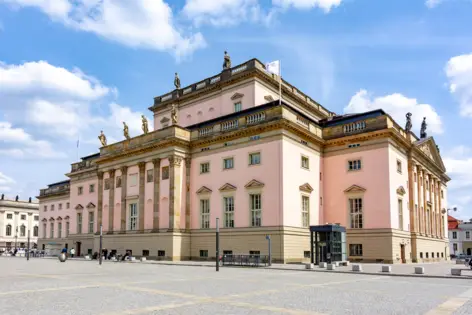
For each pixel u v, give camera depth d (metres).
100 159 68.31
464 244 133.38
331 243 43.00
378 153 51.41
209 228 54.69
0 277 29.42
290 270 37.59
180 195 56.53
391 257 48.75
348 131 54.59
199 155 57.69
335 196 54.44
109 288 22.08
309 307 15.76
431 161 67.25
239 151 53.09
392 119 53.69
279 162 48.75
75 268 40.19
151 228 58.66
